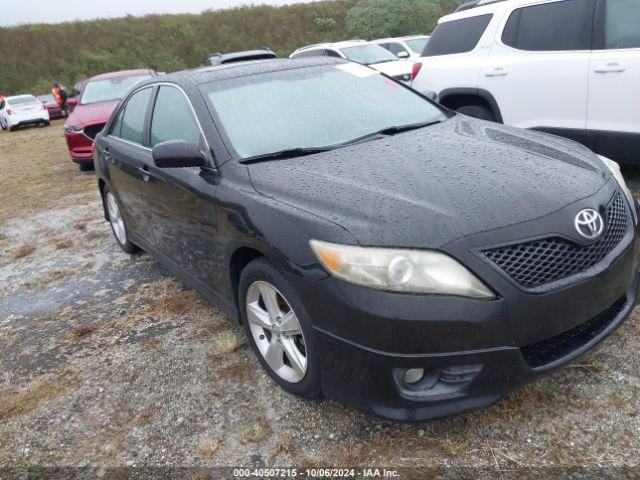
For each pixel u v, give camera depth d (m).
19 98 22.25
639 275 2.63
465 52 6.05
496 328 2.12
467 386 2.17
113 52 39.66
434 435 2.44
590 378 2.65
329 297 2.26
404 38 15.03
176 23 41.78
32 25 41.50
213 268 3.18
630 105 4.69
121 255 5.27
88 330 3.80
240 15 42.38
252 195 2.72
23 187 9.11
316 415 2.64
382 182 2.53
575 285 2.23
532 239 2.20
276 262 2.49
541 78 5.29
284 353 2.75
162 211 3.70
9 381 3.34
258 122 3.22
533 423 2.44
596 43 4.92
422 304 2.10
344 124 3.30
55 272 5.04
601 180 2.63
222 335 3.40
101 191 5.29
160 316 3.87
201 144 3.19
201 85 3.47
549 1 5.31
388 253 2.15
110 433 2.76
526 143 3.01
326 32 40.44
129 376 3.19
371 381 2.23
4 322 4.16
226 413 2.76
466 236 2.16
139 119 4.19
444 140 3.06
